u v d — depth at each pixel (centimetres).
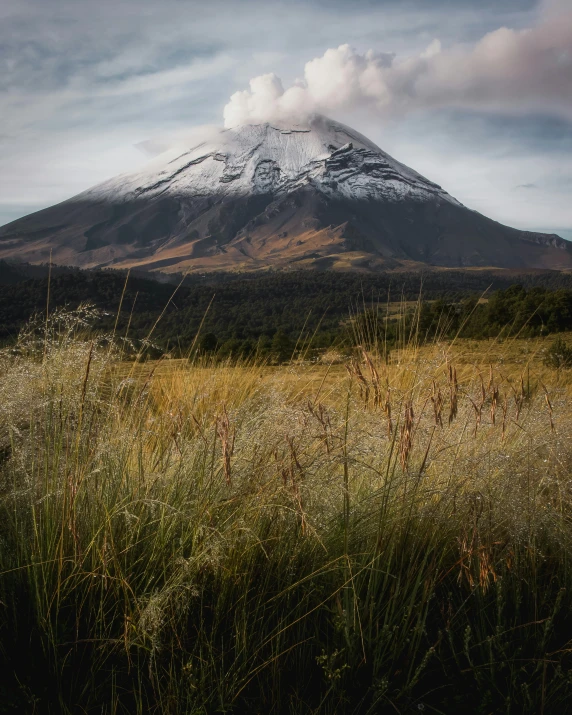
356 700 194
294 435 261
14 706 176
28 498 240
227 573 213
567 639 223
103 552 199
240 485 247
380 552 229
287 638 207
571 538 258
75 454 246
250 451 266
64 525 219
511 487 270
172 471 267
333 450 261
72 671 190
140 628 186
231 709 184
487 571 224
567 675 195
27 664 191
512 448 303
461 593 238
